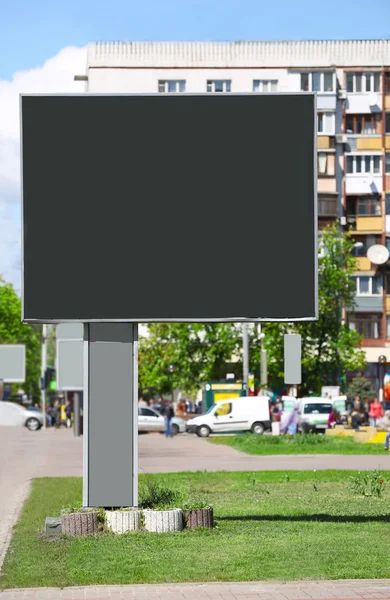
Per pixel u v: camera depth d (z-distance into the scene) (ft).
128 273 60.70
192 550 52.65
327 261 252.62
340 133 322.96
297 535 58.23
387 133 324.19
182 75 327.06
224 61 327.88
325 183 320.91
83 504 60.70
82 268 60.54
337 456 144.77
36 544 55.57
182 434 253.03
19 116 60.80
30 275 60.44
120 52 327.88
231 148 61.21
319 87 325.21
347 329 253.24
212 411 235.40
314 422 221.46
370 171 323.16
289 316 60.80
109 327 61.05
